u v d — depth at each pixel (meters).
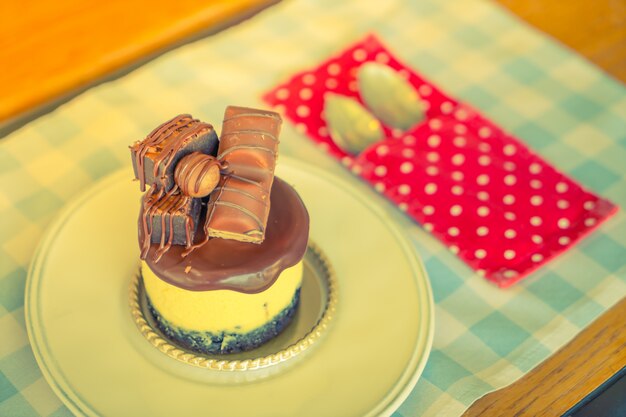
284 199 0.46
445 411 0.45
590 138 0.61
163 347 0.46
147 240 0.43
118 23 0.65
